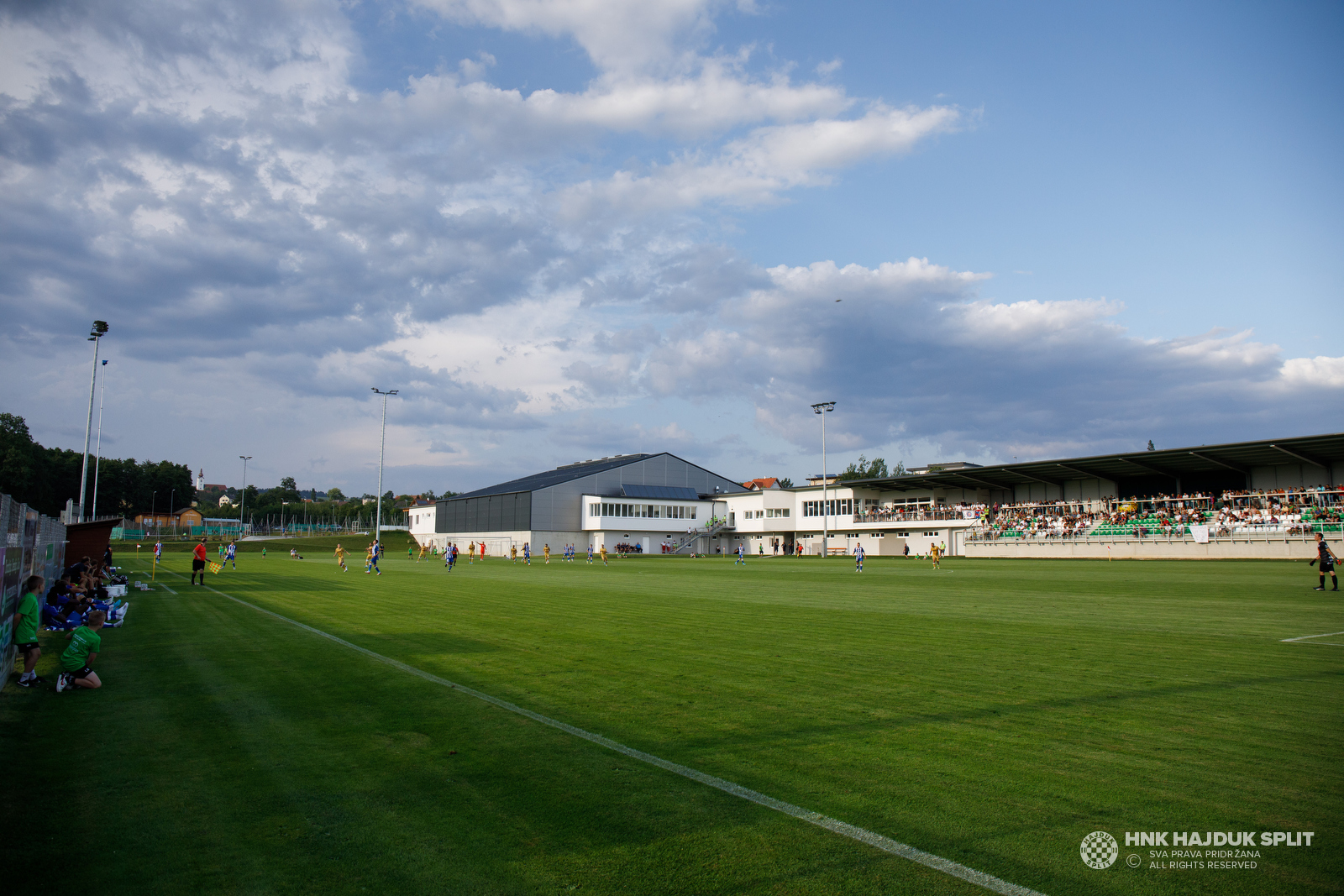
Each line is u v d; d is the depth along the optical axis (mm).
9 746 7562
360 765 6895
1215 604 22328
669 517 99125
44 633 16266
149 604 23344
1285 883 4555
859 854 4969
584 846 5129
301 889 4586
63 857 5031
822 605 22547
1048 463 65688
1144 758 6891
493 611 20625
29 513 14320
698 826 5445
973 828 5371
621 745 7430
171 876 4766
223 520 162750
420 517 129625
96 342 50250
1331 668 11352
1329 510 52188
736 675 10938
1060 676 10797
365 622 17984
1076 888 4488
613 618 18734
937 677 10758
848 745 7371
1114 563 55469
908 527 80125
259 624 17766
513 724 8242
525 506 94625
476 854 5039
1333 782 6270
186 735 7945
